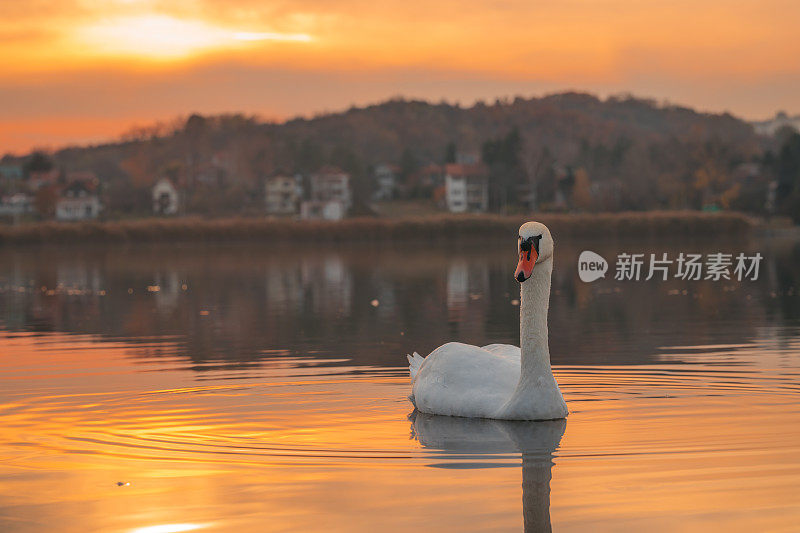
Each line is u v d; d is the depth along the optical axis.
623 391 13.76
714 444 10.36
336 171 193.12
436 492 8.70
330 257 68.62
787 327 22.70
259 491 8.80
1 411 12.73
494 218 96.50
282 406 12.84
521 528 7.74
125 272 53.44
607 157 190.88
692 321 24.62
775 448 10.15
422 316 27.50
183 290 39.94
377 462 9.77
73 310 30.94
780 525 7.73
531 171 178.62
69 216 187.88
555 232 92.50
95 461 9.94
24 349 20.09
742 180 163.50
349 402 13.12
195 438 10.95
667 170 160.75
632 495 8.54
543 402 11.60
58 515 8.20
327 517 8.06
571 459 9.79
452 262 60.03
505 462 9.70
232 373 16.05
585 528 7.72
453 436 10.87
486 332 23.12
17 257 72.56
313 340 21.45
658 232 92.88
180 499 8.59
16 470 9.62
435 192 198.62
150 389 14.39
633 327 23.36
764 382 14.46
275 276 48.53
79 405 13.12
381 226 93.88
